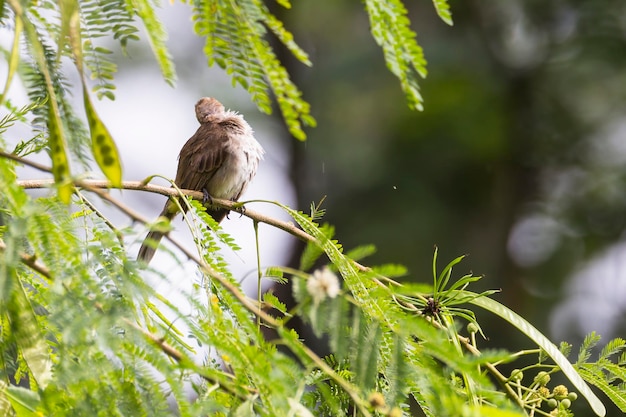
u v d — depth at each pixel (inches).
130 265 174.1
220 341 182.1
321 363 178.9
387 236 786.8
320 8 808.3
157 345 179.9
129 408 168.2
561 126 838.5
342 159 813.9
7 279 165.9
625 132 833.5
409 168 815.7
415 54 183.3
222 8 178.4
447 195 821.2
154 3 172.1
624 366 273.7
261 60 181.2
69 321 163.0
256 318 222.1
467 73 833.5
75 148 168.1
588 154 839.7
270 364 176.2
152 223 172.1
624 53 809.5
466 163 825.5
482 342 714.2
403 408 195.6
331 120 819.4
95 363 169.5
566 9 828.6
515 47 856.9
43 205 187.8
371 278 195.3
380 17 181.9
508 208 828.0
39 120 169.5
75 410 167.8
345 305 176.9
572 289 791.1
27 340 182.4
